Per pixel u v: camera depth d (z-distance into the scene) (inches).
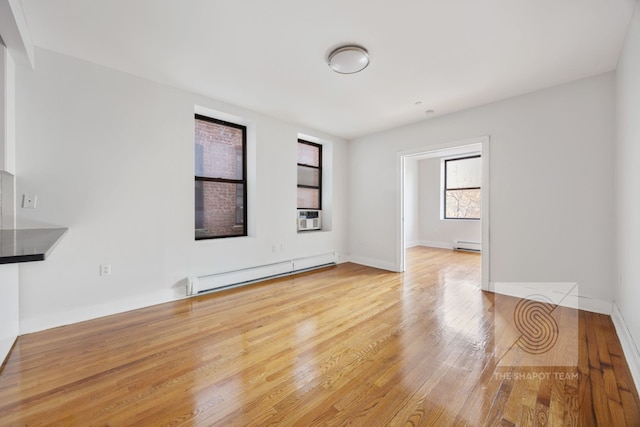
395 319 105.2
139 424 54.3
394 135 182.2
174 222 124.6
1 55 79.0
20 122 90.0
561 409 58.1
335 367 74.0
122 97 109.6
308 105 142.3
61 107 97.0
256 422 55.1
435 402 60.7
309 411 58.1
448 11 74.3
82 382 67.0
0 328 72.8
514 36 85.0
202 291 131.3
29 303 91.7
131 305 112.9
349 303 122.6
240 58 99.0
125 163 110.8
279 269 163.9
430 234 293.6
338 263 204.5
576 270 114.7
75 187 100.0
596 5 71.7
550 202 120.6
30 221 92.2
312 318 106.1
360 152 203.8
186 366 74.0
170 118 122.3
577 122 113.4
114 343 85.9
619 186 97.7
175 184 124.5
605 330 94.3
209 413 57.4
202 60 100.7
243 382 67.6
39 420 55.1
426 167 296.4
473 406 59.3
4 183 87.7
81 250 101.4
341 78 112.9
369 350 82.6
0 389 64.1
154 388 65.1
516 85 118.3
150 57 99.0
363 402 60.8
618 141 98.9
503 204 133.3
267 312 111.8
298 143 193.0
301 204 194.2
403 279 162.6
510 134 131.0
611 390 63.9
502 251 134.1
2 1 63.2
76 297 100.6
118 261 109.7
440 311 113.0
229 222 155.1
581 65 102.0
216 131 149.8
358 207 205.5
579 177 113.4
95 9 74.3
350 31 83.2
